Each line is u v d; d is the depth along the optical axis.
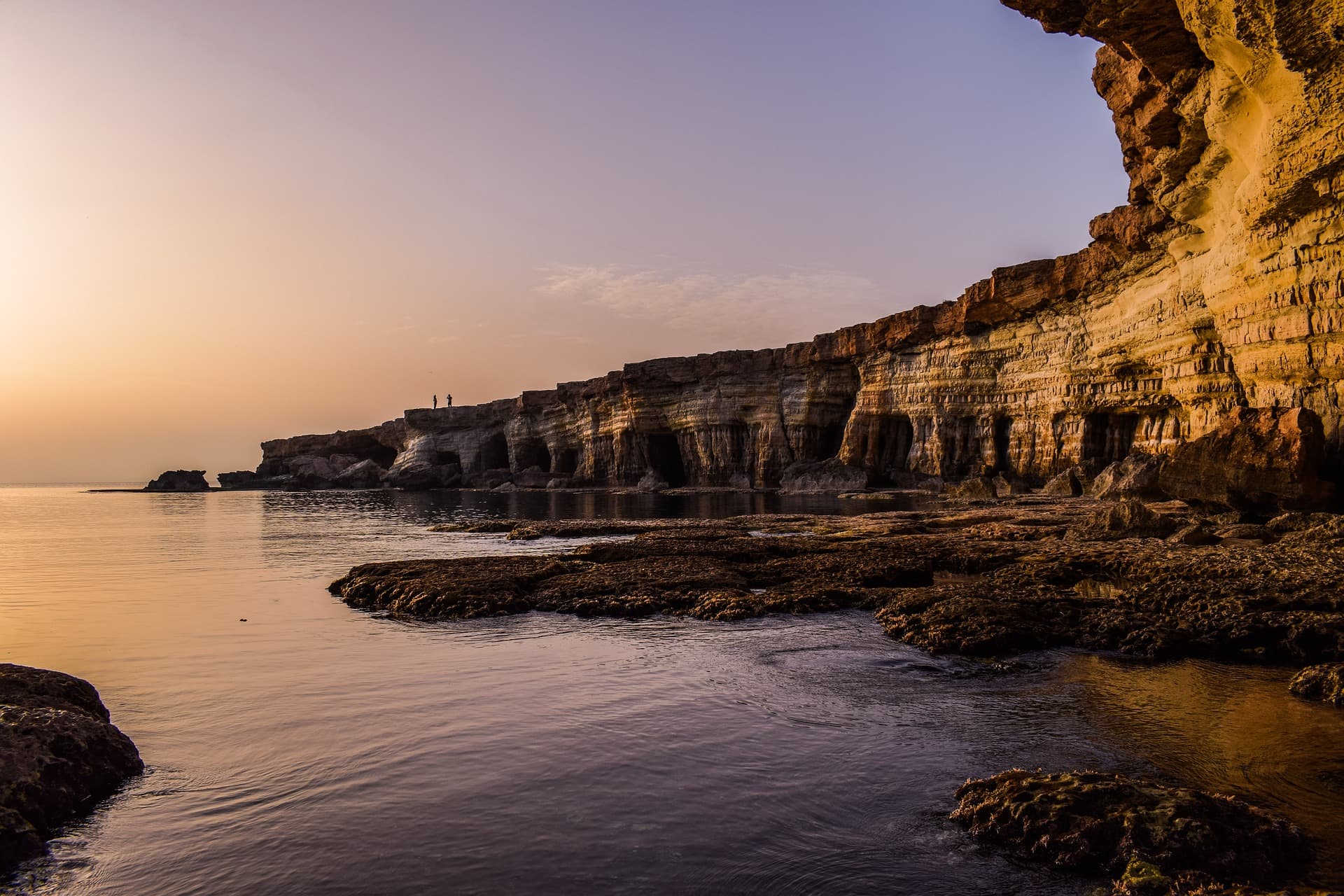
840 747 8.25
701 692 10.38
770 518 40.66
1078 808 6.23
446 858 6.02
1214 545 20.69
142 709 9.99
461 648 13.32
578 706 9.77
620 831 6.42
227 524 52.84
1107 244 43.44
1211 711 9.32
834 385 79.25
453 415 123.25
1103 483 42.09
